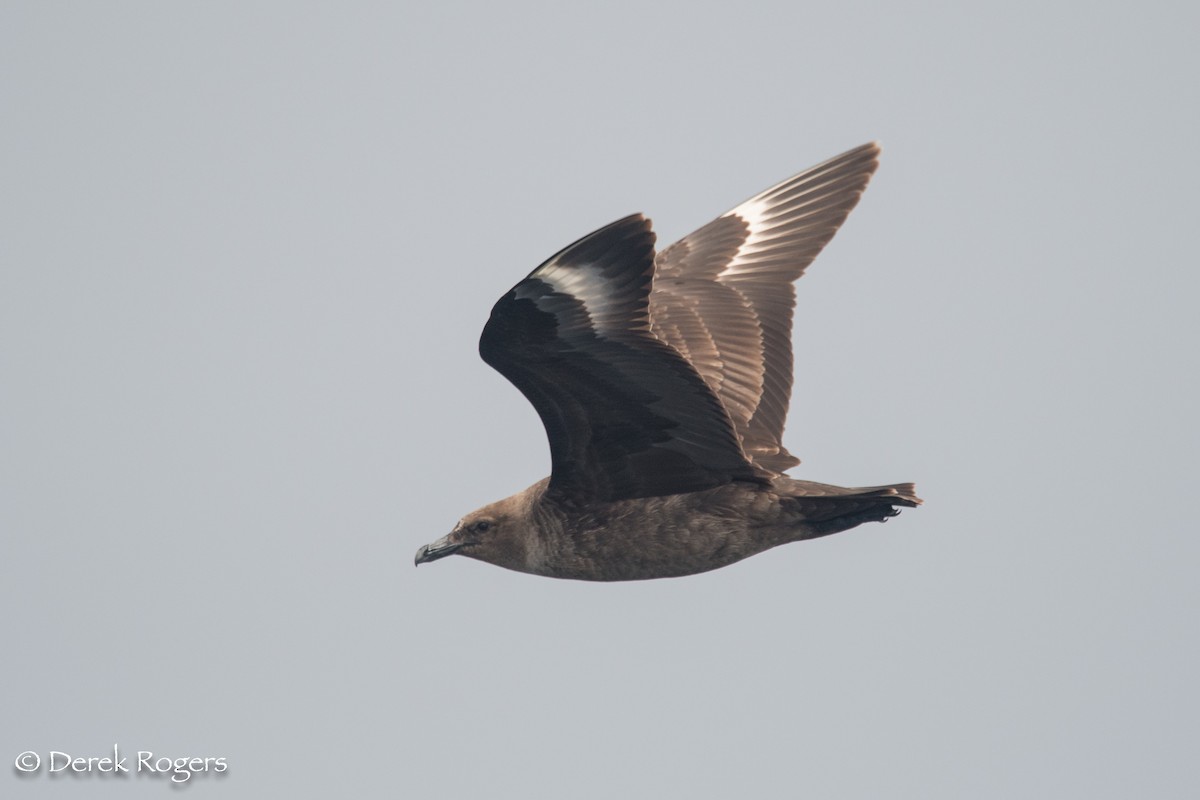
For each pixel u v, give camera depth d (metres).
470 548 15.27
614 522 14.45
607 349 12.52
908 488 13.77
